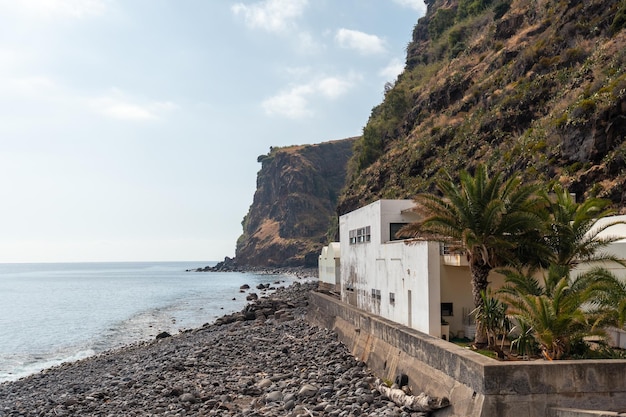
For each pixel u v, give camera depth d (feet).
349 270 135.13
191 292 413.18
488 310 71.87
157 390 84.07
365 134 385.09
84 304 326.44
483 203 75.00
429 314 84.07
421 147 271.49
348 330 111.55
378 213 110.63
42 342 183.32
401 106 364.99
